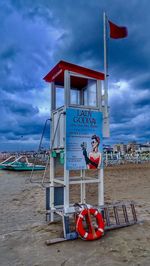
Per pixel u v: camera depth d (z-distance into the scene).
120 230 4.84
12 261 3.65
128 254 3.75
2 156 48.50
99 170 5.34
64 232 4.41
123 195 9.59
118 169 23.53
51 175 5.66
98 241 4.30
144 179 15.53
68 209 4.53
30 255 3.84
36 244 4.28
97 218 4.56
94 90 5.58
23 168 23.98
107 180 15.00
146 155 36.72
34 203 8.48
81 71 5.32
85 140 5.15
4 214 6.82
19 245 4.28
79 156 5.05
